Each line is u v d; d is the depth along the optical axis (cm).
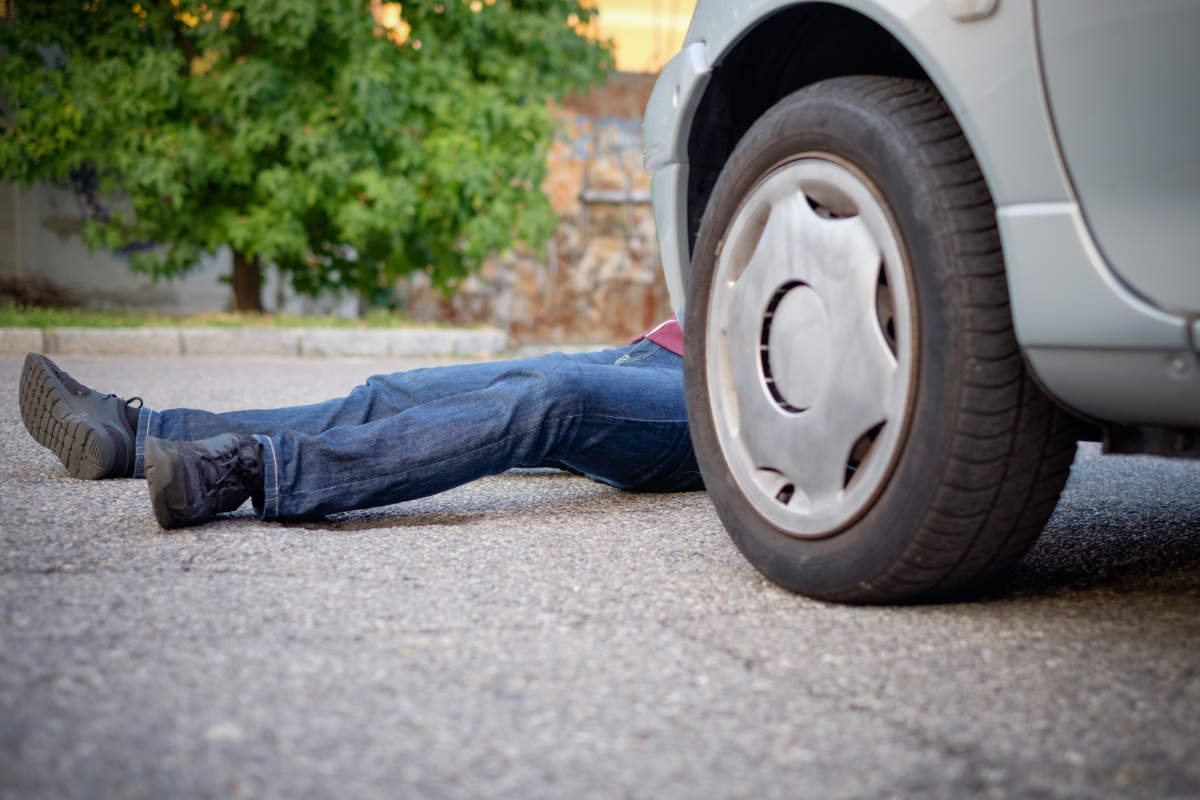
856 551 166
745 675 137
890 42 196
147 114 816
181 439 255
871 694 131
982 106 147
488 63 912
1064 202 141
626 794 105
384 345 841
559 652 144
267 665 136
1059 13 139
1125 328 136
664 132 212
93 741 112
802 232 175
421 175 880
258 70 796
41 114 829
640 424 241
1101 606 171
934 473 155
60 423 255
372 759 111
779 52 201
